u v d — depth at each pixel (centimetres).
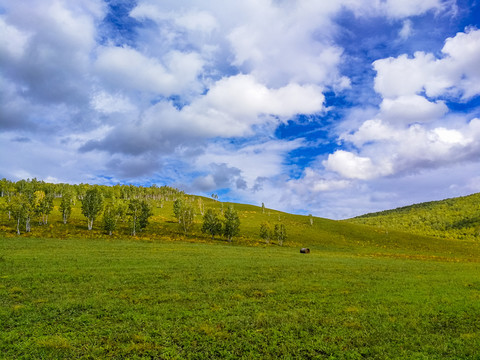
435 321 2150
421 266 5569
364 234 14362
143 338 1730
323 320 2114
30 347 1577
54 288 2758
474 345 1719
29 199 9281
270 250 7969
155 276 3503
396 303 2623
